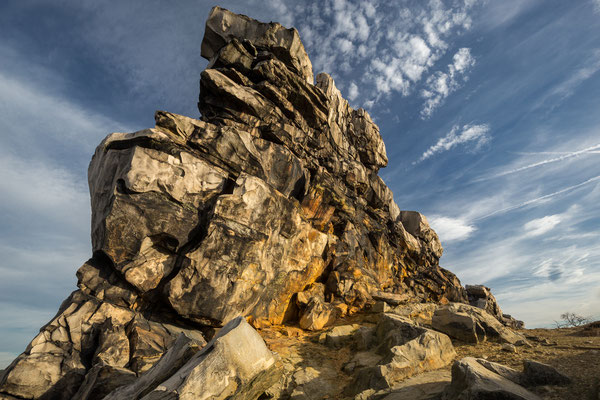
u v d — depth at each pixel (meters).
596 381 6.14
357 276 20.69
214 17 20.61
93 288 12.23
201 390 6.16
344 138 27.28
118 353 10.36
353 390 9.59
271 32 21.22
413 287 28.27
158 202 13.36
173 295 12.31
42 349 9.92
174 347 8.33
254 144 17.80
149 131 14.17
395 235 29.59
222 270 13.34
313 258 18.91
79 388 9.34
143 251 12.89
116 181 13.11
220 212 14.07
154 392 6.16
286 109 20.88
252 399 7.95
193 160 14.76
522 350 10.45
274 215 16.03
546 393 6.11
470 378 6.24
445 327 13.18
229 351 6.89
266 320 15.83
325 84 25.75
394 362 9.30
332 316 17.11
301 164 20.28
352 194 25.56
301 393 9.67
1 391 8.82
